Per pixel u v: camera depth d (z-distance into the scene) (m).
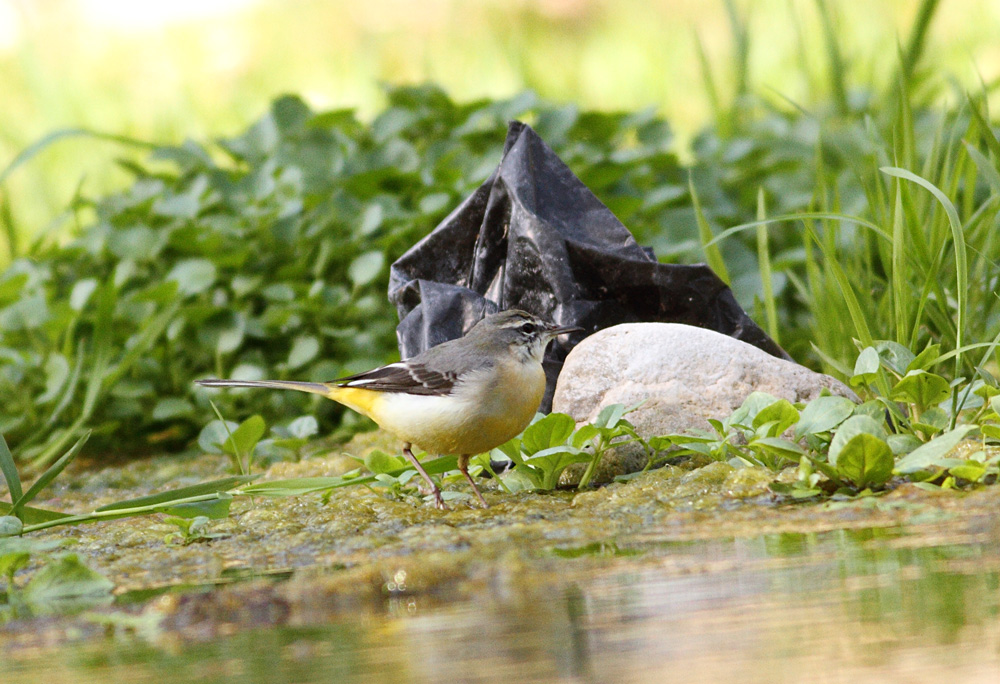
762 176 17.09
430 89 18.11
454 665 4.57
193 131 27.33
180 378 14.22
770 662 4.34
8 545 7.40
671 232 15.07
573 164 15.30
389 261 14.60
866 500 7.70
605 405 9.75
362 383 9.53
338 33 32.41
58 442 12.95
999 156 11.02
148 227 14.80
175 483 12.11
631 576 5.99
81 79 28.97
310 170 15.72
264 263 14.73
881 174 13.69
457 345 9.41
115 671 4.86
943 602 5.00
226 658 4.93
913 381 8.91
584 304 10.37
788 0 20.52
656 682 4.20
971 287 11.60
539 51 30.42
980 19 27.47
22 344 15.23
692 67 28.36
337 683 4.42
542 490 9.48
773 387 9.59
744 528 7.21
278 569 7.10
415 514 8.91
